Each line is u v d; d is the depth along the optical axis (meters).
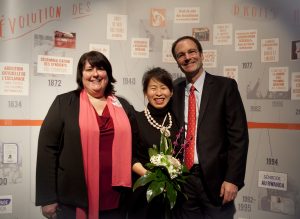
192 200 1.94
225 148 1.92
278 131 2.29
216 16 2.33
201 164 1.85
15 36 2.22
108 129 1.85
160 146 1.80
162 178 1.70
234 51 2.33
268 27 2.28
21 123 2.25
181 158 1.94
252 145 2.33
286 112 2.27
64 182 1.77
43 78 2.27
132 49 2.35
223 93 1.88
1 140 2.23
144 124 1.96
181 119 1.96
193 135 1.93
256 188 2.34
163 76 1.92
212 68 2.36
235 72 2.33
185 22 2.35
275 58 2.28
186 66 1.96
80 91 1.94
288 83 2.26
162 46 2.36
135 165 1.91
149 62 2.36
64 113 1.80
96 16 2.31
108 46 2.33
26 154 2.26
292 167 2.26
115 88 2.35
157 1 2.35
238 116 1.86
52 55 2.27
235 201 2.35
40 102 2.27
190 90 2.01
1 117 2.22
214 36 2.34
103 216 1.88
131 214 2.00
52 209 1.81
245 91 2.33
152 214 1.98
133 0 2.34
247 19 2.30
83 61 1.86
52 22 2.26
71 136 1.76
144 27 2.35
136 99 2.37
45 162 1.78
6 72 2.21
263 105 2.31
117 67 2.35
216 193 1.87
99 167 1.82
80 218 1.81
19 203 2.27
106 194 1.85
